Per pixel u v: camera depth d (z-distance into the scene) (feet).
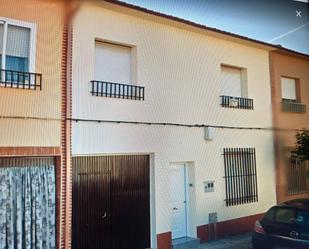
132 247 30.48
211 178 37.14
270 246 25.25
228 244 34.81
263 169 42.83
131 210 30.73
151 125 32.42
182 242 33.27
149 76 32.71
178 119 34.63
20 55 25.81
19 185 24.81
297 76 49.26
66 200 26.50
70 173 26.96
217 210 37.27
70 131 27.27
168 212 32.81
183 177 35.86
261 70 44.47
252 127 42.24
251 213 40.65
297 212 25.00
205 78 37.63
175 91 34.63
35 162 25.79
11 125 24.71
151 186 32.35
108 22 30.27
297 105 48.24
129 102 31.09
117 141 29.94
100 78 29.96
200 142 36.42
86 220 27.78
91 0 28.86
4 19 25.05
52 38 27.04
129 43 31.53
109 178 29.58
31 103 25.68
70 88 27.55
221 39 39.78
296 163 46.50
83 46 28.60
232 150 39.58
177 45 35.32
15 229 24.38
